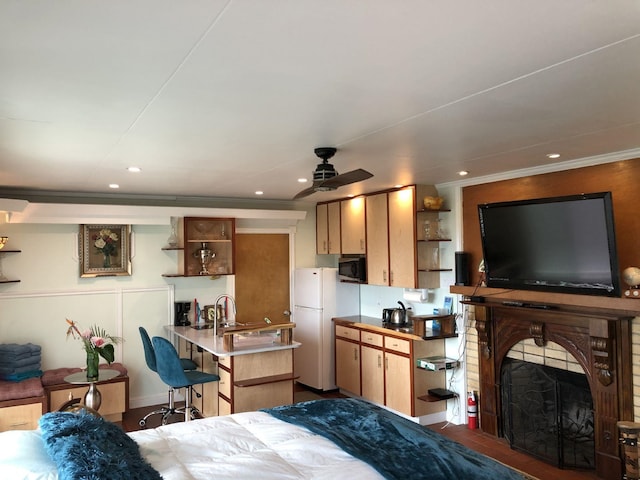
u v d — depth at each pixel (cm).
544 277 361
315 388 595
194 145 293
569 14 134
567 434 379
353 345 560
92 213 490
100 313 521
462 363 477
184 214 536
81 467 170
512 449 418
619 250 348
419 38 149
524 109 227
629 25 142
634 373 343
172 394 486
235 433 249
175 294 562
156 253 551
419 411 476
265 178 427
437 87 195
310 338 604
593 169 361
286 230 632
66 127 247
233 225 571
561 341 379
